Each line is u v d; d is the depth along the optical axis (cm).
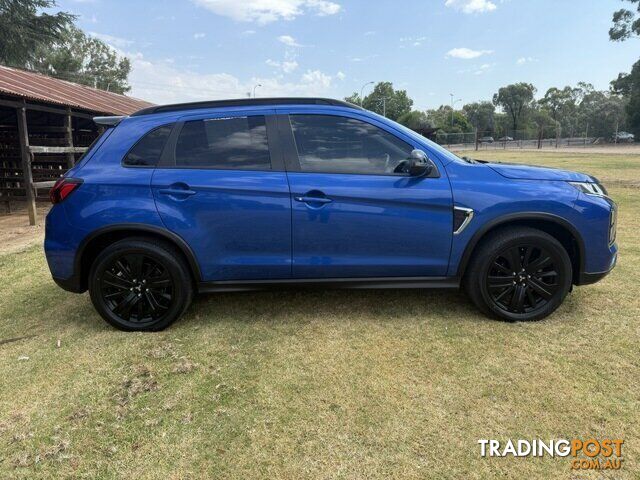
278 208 320
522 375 268
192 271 335
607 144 5253
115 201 323
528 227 329
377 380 269
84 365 297
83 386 273
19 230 808
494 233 330
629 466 200
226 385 269
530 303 338
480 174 327
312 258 329
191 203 321
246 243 326
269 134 330
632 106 5456
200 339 329
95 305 341
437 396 252
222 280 335
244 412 244
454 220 321
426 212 320
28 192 843
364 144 329
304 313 369
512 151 3703
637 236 591
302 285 336
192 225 323
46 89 1035
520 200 317
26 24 2983
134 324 342
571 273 331
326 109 332
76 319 373
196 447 219
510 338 314
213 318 364
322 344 315
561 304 369
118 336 337
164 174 324
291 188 319
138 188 323
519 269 330
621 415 231
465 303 378
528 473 198
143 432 230
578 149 3959
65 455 216
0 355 315
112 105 1307
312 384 267
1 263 560
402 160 328
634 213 745
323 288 338
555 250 324
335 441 220
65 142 1027
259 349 311
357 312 367
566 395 248
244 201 320
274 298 402
